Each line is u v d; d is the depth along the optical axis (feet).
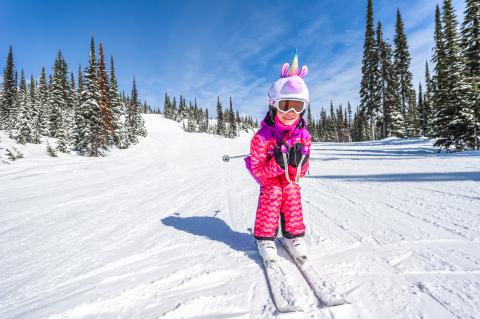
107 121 97.04
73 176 32.94
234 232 10.29
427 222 9.75
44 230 12.09
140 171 36.01
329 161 35.24
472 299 5.10
